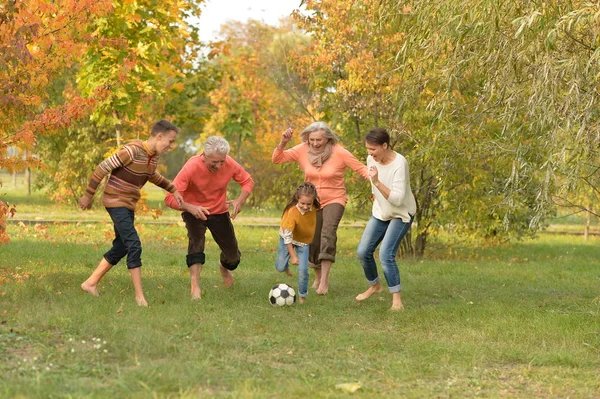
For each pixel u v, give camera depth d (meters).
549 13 7.31
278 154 9.86
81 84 15.59
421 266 14.49
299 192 8.75
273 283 10.65
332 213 9.78
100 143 31.27
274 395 5.04
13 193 44.16
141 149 8.33
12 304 7.61
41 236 17.39
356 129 17.80
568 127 6.91
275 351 6.48
